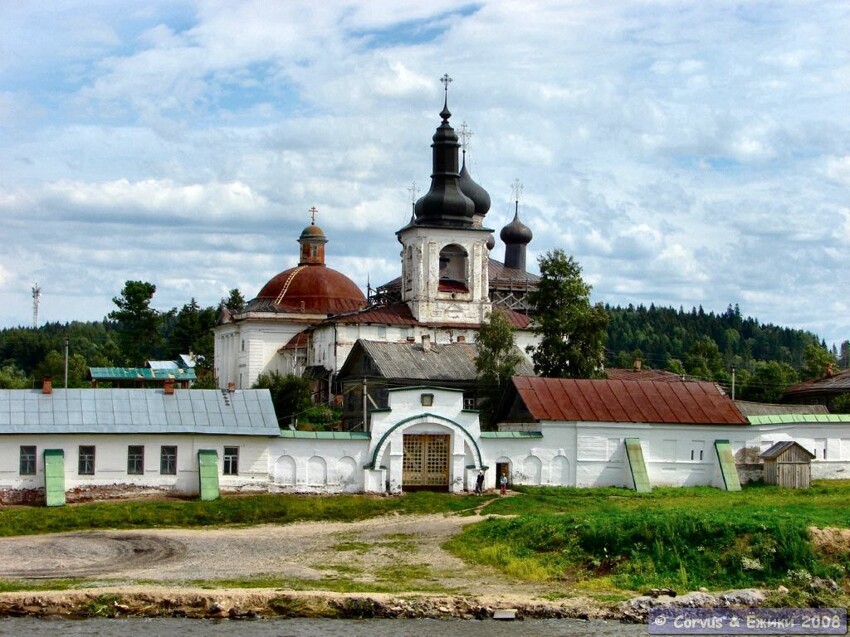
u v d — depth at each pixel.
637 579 57.91
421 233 134.62
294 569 59.81
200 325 189.75
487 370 108.25
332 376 127.44
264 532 70.62
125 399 81.50
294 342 145.00
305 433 82.88
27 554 62.78
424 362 110.88
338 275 156.25
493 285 146.75
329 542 67.31
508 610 52.53
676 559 59.09
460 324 134.12
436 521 74.19
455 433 85.00
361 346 113.06
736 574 58.09
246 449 81.31
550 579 58.44
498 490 85.56
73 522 71.12
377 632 49.50
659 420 91.50
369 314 133.50
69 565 60.09
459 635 49.31
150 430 79.06
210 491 78.75
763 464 94.19
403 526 72.38
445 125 136.88
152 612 51.53
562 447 89.19
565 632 50.09
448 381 109.44
